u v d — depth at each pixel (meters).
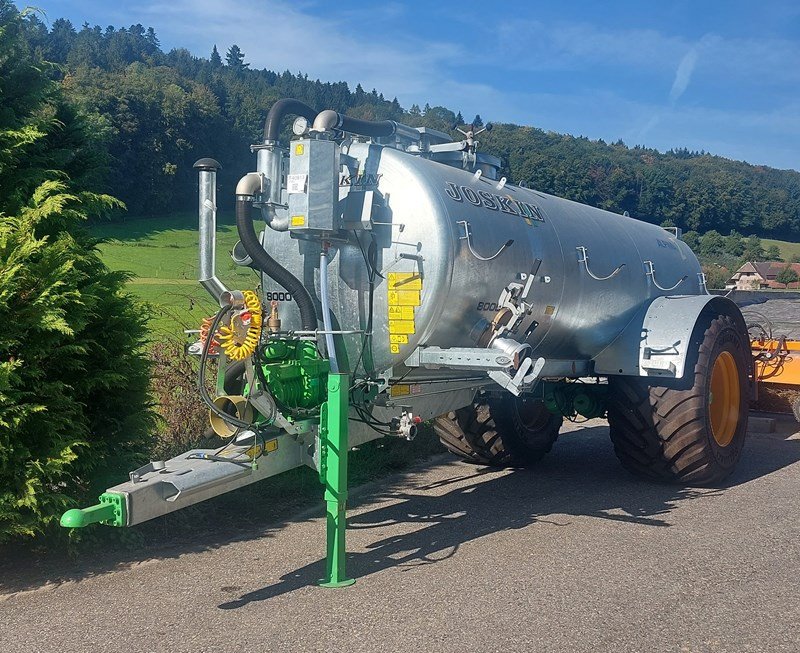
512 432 7.57
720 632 3.73
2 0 5.39
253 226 4.90
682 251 8.57
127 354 5.18
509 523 5.68
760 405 10.45
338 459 4.31
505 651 3.50
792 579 4.46
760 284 65.06
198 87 94.19
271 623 3.81
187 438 6.49
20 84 5.35
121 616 3.91
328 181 4.77
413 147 6.16
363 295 5.08
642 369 6.62
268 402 4.30
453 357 4.90
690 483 6.76
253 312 4.21
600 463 8.08
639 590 4.27
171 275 37.38
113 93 80.94
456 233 4.96
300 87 165.88
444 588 4.29
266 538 5.23
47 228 5.03
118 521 3.66
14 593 4.23
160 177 82.75
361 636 3.65
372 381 5.16
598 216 7.27
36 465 4.40
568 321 6.32
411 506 6.21
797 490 6.68
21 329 4.48
